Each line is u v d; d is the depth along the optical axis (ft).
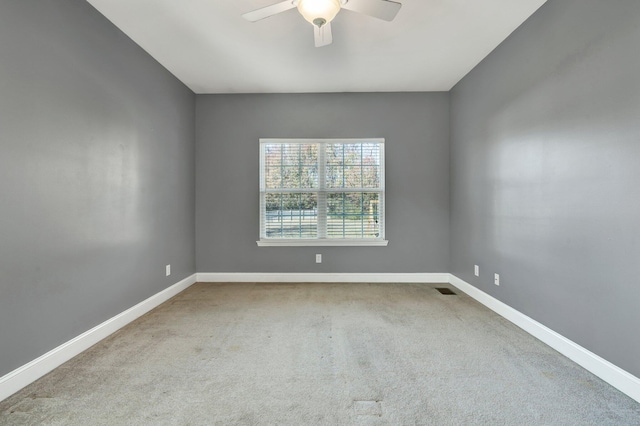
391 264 13.08
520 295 8.46
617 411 5.03
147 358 6.78
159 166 10.45
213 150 13.14
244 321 8.92
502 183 9.25
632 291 5.38
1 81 5.37
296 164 13.20
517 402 5.26
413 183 13.03
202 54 9.82
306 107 13.03
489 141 9.95
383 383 5.83
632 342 5.38
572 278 6.66
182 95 11.98
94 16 7.48
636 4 5.23
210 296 11.26
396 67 10.82
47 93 6.24
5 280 5.45
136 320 8.97
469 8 7.58
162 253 10.67
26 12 5.79
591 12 6.09
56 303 6.46
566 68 6.75
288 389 5.65
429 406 5.17
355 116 13.02
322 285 12.66
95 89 7.55
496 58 9.49
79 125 7.06
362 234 13.16
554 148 7.16
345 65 10.63
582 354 6.37
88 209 7.34
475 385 5.76
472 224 11.09
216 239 13.20
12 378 5.50
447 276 13.01
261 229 13.26
